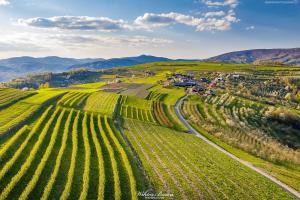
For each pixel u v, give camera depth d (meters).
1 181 39.19
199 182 49.75
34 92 123.94
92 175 45.41
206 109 134.88
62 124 72.19
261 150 87.38
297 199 50.44
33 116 76.19
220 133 96.81
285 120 131.62
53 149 53.72
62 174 44.47
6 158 46.69
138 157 58.88
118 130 78.50
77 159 51.16
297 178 62.53
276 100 179.75
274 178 59.66
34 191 38.22
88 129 72.56
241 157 74.12
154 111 122.50
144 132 82.56
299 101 189.75
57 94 125.69
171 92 176.50
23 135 58.88
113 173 47.53
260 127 121.69
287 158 84.25
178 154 65.31
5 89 121.44
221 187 49.16
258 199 46.88
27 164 45.09
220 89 192.00
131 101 135.88
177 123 108.06
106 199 39.03
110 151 57.53
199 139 87.31
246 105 149.00
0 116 74.31
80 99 124.69
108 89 179.50
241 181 53.72
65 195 37.75
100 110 103.62
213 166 60.09
